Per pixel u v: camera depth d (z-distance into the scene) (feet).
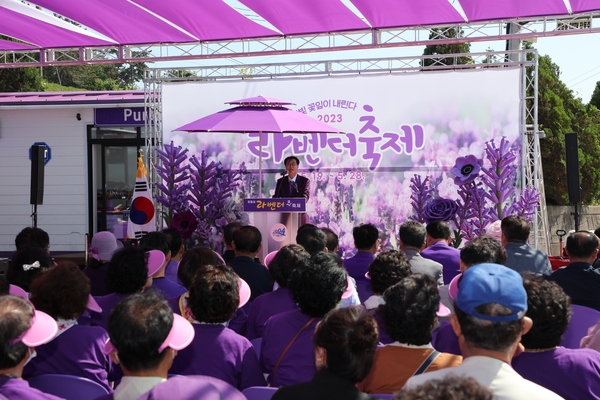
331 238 18.06
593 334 10.09
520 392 6.51
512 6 23.50
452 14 24.57
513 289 6.84
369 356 7.08
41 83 65.16
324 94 30.94
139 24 26.11
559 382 8.14
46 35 27.02
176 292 13.75
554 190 54.49
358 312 7.31
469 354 6.98
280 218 23.34
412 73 30.25
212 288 10.02
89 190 39.34
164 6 23.98
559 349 8.41
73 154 39.34
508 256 16.61
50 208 39.70
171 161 30.14
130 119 38.50
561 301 8.29
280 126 23.91
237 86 31.55
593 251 14.38
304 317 10.49
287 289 13.05
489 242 13.92
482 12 24.35
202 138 32.17
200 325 10.14
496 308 6.74
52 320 8.05
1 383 7.37
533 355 8.38
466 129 29.81
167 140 32.24
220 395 5.95
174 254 17.75
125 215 39.55
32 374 10.16
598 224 53.36
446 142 30.07
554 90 57.57
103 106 37.78
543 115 54.34
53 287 10.19
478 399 3.93
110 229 39.55
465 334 6.93
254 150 31.94
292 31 27.02
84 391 9.08
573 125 58.13
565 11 23.99
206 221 29.86
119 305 7.34
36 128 39.52
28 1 23.36
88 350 10.22
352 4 23.66
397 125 30.48
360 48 26.99
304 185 29.19
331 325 7.07
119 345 7.13
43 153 30.45
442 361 8.33
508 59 32.09
